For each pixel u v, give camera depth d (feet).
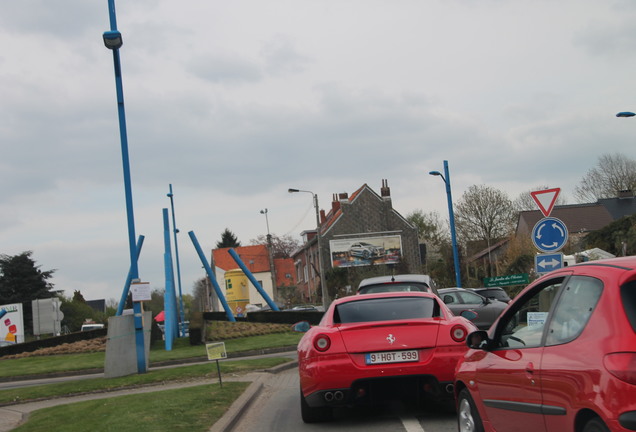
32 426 34.09
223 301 128.77
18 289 266.16
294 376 53.62
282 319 122.42
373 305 30.86
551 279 17.54
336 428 29.22
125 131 63.31
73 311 279.49
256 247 341.62
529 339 17.71
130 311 109.09
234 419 32.19
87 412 36.65
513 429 18.07
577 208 231.91
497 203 217.36
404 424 28.66
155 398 39.37
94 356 91.50
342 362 27.68
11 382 75.41
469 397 21.44
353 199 223.92
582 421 14.40
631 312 13.65
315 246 232.12
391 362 27.63
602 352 13.67
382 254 219.00
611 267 14.93
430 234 317.42
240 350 83.87
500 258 183.11
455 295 70.08
